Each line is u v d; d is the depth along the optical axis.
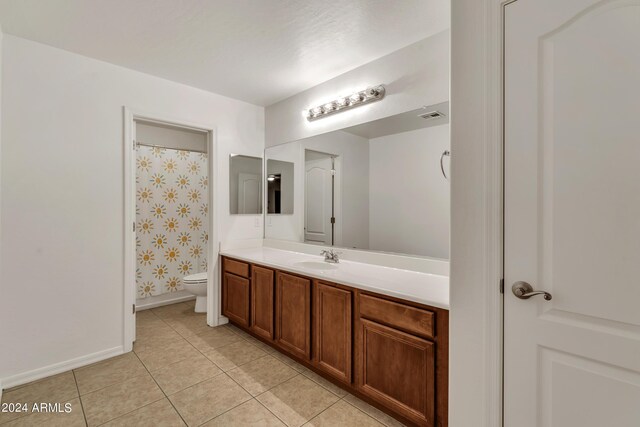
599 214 0.99
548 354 1.09
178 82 2.78
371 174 2.38
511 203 1.15
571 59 1.03
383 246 2.30
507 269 1.17
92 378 2.10
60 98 2.20
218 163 3.09
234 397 1.90
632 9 0.92
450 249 1.31
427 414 1.47
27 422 1.66
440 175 1.99
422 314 1.49
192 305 3.78
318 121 2.82
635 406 0.94
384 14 1.80
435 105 2.00
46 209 2.15
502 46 1.16
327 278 1.98
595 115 0.99
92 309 2.34
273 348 2.59
